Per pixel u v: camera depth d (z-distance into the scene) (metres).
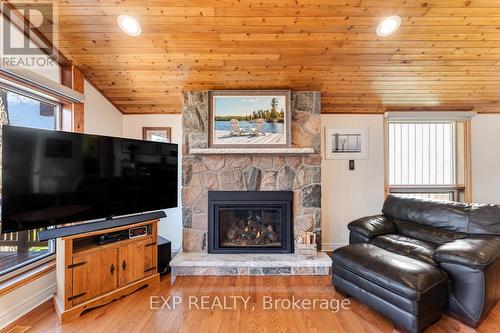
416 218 2.65
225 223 3.26
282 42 2.52
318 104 3.24
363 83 3.14
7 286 1.97
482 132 3.76
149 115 3.68
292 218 3.14
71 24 2.28
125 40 2.47
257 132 3.15
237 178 3.14
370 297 2.05
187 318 2.04
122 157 2.48
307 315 2.07
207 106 3.17
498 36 2.44
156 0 2.08
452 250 1.92
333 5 2.13
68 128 2.75
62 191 2.10
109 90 3.21
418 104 3.60
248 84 3.16
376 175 3.73
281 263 2.81
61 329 1.91
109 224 2.30
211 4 2.12
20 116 2.34
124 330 1.90
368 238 2.61
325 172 3.71
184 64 2.80
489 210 2.27
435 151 3.81
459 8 2.17
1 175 1.88
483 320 1.96
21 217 1.88
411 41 2.50
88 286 2.15
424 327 1.78
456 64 2.81
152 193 2.72
